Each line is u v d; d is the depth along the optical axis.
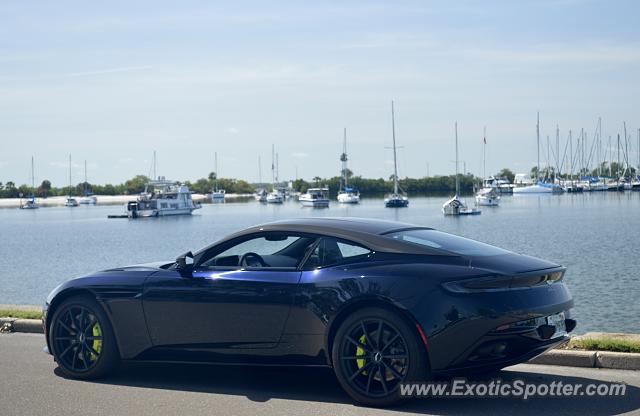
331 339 6.18
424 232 6.60
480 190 111.81
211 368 7.50
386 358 5.89
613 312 18.55
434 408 5.89
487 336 5.68
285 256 6.55
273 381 6.92
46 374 7.30
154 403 6.21
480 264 5.90
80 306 7.14
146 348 6.93
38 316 9.78
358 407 5.97
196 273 6.78
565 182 151.00
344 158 129.38
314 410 5.90
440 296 5.75
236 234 6.81
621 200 122.56
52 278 33.88
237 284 6.53
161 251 49.19
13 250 52.44
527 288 5.91
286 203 159.62
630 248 38.44
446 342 5.69
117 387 6.78
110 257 45.06
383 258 6.14
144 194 109.50
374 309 5.92
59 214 134.75
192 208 110.56
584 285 23.88
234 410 5.95
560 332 6.16
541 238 47.72
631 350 7.09
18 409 6.08
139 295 6.92
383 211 105.88
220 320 6.59
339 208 121.06
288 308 6.30
